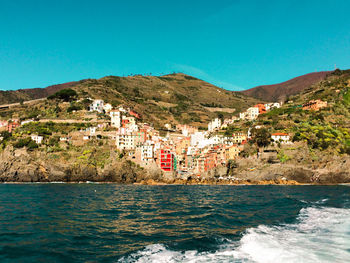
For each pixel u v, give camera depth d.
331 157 180.88
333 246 31.94
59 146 191.75
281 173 180.00
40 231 43.19
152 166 187.00
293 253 29.55
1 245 36.03
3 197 87.94
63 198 86.19
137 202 79.81
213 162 197.62
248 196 96.62
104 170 182.38
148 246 35.28
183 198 91.19
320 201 78.56
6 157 178.25
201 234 41.09
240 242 35.56
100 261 30.16
